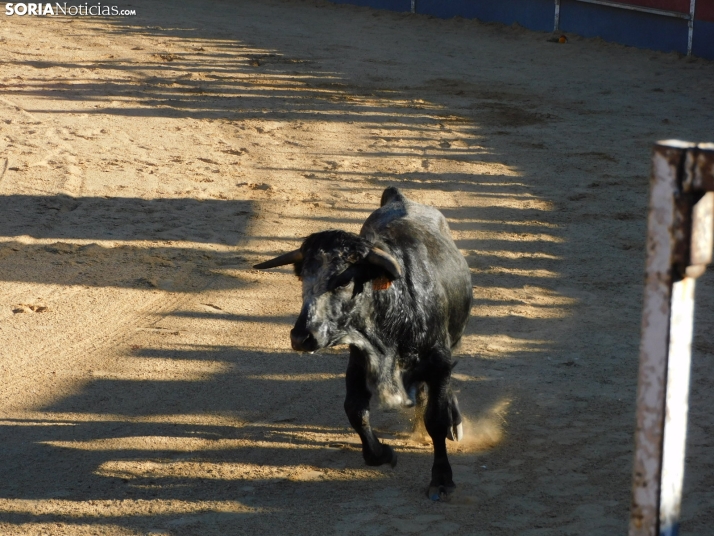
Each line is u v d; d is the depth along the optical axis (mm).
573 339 10492
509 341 10406
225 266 12789
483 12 36281
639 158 19531
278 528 6531
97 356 9805
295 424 8383
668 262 2830
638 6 30734
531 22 34531
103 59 28562
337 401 8891
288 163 18594
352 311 6230
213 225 14555
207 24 36344
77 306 11172
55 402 8719
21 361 9609
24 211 14672
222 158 18734
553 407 8727
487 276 12672
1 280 11844
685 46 29828
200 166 18031
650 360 2912
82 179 16641
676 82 27062
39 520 6645
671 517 2980
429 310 6840
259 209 15484
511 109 24031
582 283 12469
